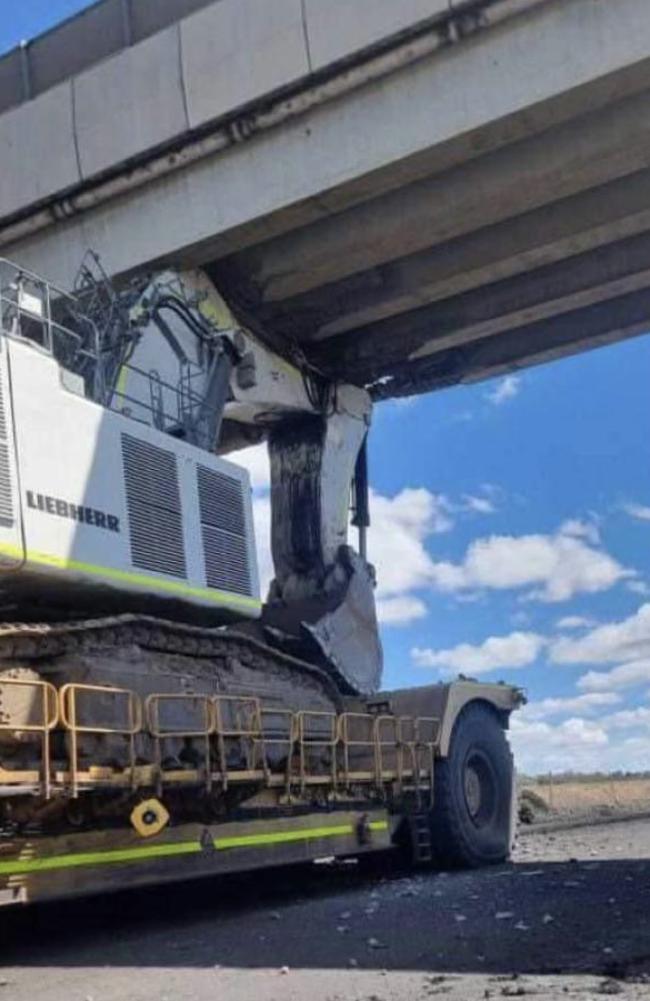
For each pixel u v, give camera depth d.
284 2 15.35
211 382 13.07
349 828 11.88
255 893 11.91
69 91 17.16
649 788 37.38
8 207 17.55
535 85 14.10
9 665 8.45
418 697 13.86
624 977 6.57
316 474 16.22
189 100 16.03
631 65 13.65
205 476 10.94
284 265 16.83
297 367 16.94
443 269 17.12
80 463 9.23
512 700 14.96
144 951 8.37
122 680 9.04
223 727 9.82
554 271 17.77
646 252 17.14
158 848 9.34
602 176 15.32
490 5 14.12
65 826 8.51
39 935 9.35
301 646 14.33
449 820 13.36
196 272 16.75
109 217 17.09
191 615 10.67
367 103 15.16
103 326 11.83
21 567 8.45
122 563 9.44
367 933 8.73
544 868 13.20
